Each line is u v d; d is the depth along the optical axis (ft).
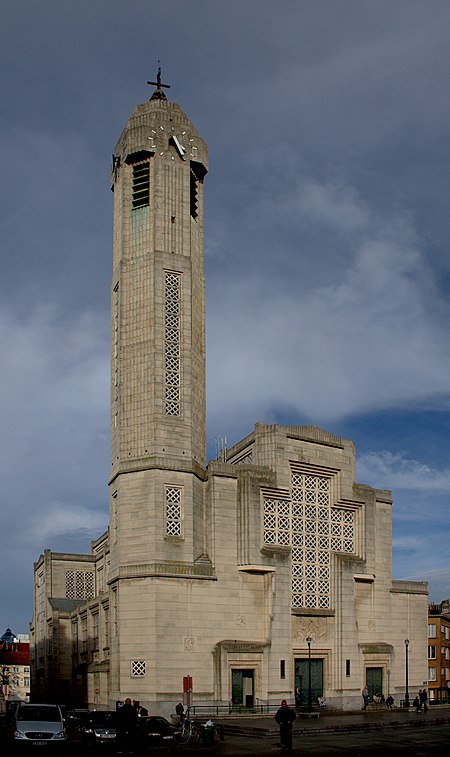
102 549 310.04
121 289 209.15
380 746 132.98
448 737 147.64
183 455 197.98
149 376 199.82
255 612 200.95
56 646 298.76
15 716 124.57
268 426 213.66
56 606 313.53
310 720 178.60
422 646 233.96
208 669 189.37
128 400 201.36
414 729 166.81
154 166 212.43
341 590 215.92
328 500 222.07
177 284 208.44
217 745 136.87
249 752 124.88
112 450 207.62
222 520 201.26
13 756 111.86
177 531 193.36
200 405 211.41
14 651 504.84
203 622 191.52
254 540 201.57
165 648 184.34
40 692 329.11
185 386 202.69
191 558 192.54
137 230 211.61
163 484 193.26
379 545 230.48
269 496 208.85
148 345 201.87
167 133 215.72
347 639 214.28
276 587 202.49
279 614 201.57
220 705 188.14
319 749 128.98
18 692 490.49
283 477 211.41
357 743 137.90
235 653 192.85
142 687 182.50
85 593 333.62
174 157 215.10
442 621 321.32
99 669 222.69
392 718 184.44
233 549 201.26
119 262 213.05
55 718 124.36
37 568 354.33
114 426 207.82
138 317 205.36
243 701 194.29
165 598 187.01
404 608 232.32
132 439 198.59
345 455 226.58
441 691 309.22
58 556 332.60
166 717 179.83
